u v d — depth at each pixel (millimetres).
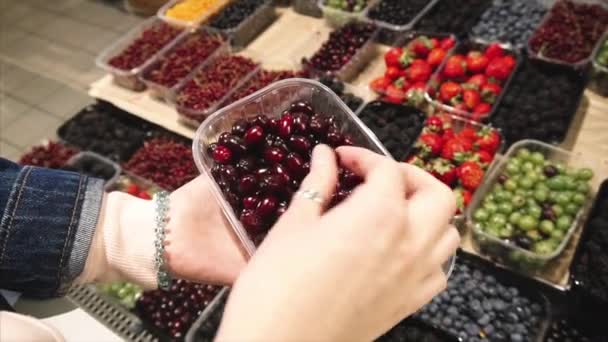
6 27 1525
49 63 1392
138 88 1216
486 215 861
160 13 1319
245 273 390
